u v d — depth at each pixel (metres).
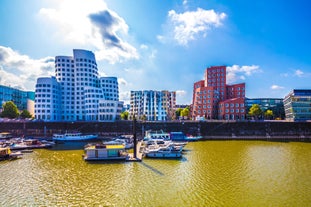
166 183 42.03
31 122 126.25
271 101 198.62
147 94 173.00
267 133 111.62
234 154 67.88
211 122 116.31
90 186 40.69
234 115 152.38
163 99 174.38
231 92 184.75
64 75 170.62
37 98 155.25
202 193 37.19
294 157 63.31
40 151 75.38
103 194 37.00
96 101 163.88
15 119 141.88
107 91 181.75
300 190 38.09
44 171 50.16
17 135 121.38
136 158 60.59
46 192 38.00
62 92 168.88
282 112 196.62
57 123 124.44
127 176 46.28
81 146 87.12
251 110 149.00
